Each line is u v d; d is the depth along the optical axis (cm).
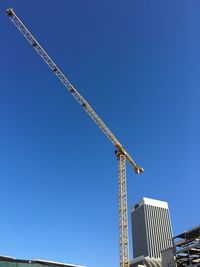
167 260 13550
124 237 16525
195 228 12688
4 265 12700
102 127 18575
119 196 17650
